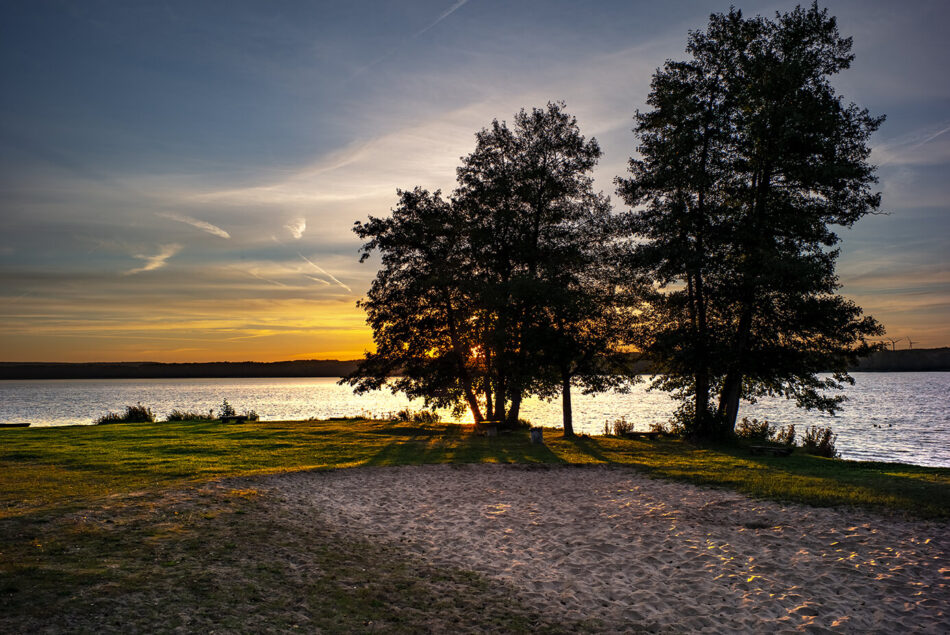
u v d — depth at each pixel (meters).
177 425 34.56
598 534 11.84
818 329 25.50
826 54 26.02
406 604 8.10
